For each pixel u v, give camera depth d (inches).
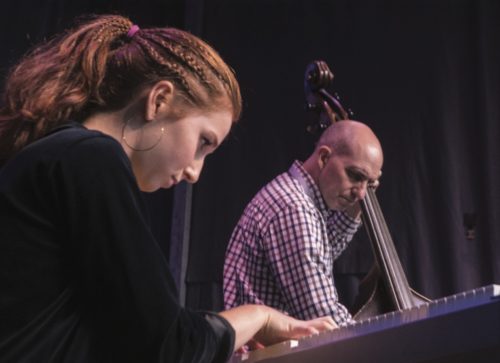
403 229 230.4
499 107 237.1
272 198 143.3
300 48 246.8
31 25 236.8
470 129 238.1
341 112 170.4
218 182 238.4
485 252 227.5
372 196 154.1
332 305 132.0
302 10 249.9
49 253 66.3
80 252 66.0
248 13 251.6
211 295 230.5
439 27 245.3
